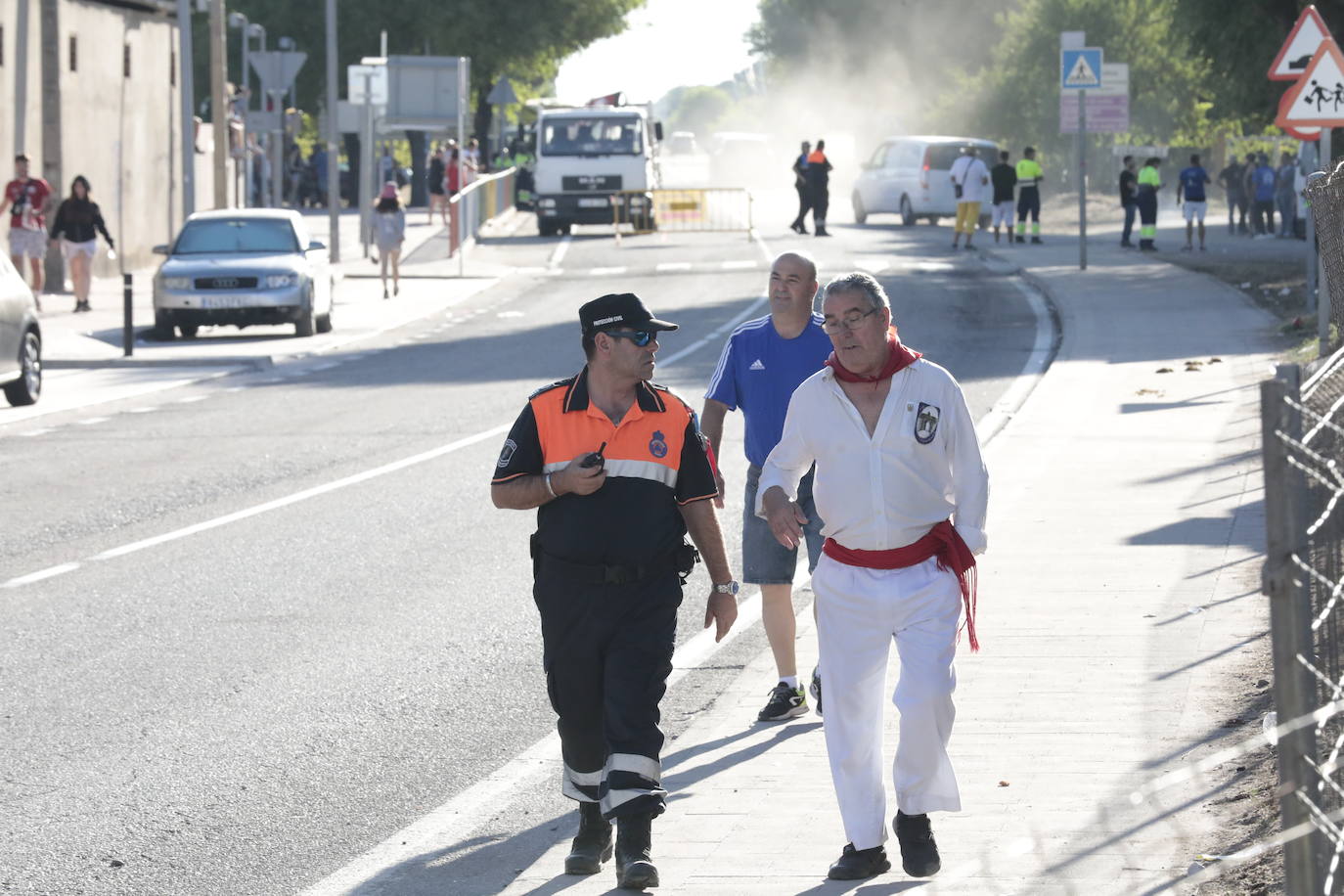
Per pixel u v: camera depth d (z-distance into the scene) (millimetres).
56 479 42125
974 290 85812
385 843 18078
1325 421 10203
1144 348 59281
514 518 36719
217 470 43094
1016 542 30422
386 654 25875
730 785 18734
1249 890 13750
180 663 25438
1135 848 15062
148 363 66938
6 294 54062
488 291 97375
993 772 17969
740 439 45719
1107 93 88750
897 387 15375
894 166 138250
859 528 15500
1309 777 9383
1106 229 129750
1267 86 91062
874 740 15742
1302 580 9414
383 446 46531
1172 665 21828
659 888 15539
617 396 16266
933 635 15438
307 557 33000
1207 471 36688
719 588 16734
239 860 17625
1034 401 48656
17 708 23219
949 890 14461
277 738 21859
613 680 16031
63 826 18703
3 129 91812
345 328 80062
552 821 18688
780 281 21422
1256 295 75250
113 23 105812
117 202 108000
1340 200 18578
